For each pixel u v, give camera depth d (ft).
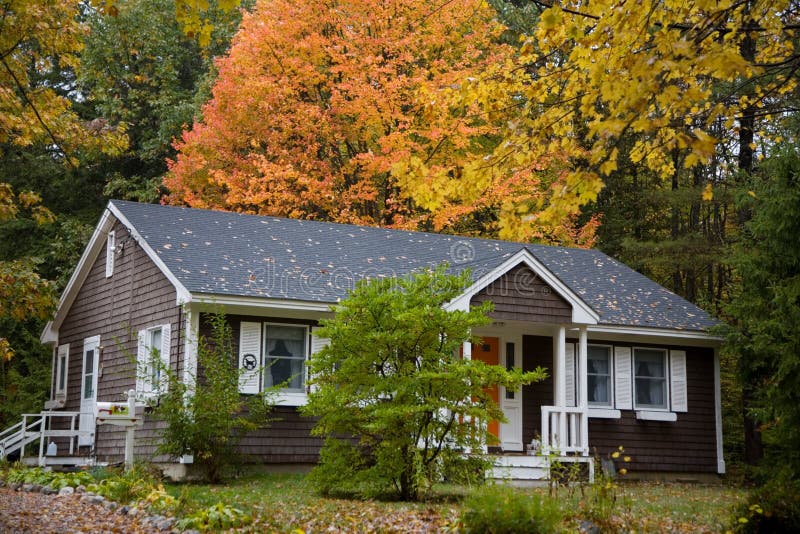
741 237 74.90
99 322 76.13
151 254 65.00
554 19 29.14
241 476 60.23
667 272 113.09
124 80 116.26
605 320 71.77
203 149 97.04
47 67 56.59
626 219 115.75
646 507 48.85
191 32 30.55
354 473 48.57
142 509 39.60
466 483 49.49
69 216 113.70
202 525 35.53
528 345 73.05
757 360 70.44
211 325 62.03
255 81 92.58
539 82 33.65
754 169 84.69
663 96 26.81
